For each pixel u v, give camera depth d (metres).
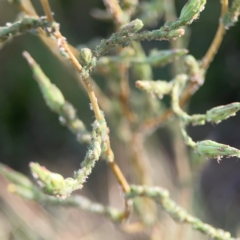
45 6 0.18
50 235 0.40
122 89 0.23
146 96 0.24
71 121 0.21
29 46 0.49
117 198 0.47
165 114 0.23
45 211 0.42
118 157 0.42
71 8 0.51
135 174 0.25
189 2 0.18
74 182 0.18
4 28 0.18
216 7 0.48
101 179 0.50
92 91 0.18
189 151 0.39
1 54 0.50
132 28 0.18
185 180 0.27
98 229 0.44
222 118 0.19
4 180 0.39
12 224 0.42
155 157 0.45
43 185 0.17
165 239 0.32
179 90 0.21
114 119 0.25
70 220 0.44
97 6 0.51
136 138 0.24
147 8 0.23
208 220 0.46
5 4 0.42
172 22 0.18
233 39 0.51
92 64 0.18
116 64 0.23
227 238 0.20
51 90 0.21
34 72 0.21
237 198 0.50
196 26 0.49
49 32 0.18
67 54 0.18
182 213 0.20
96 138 0.18
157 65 0.22
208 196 0.50
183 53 0.21
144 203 0.24
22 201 0.40
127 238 0.42
